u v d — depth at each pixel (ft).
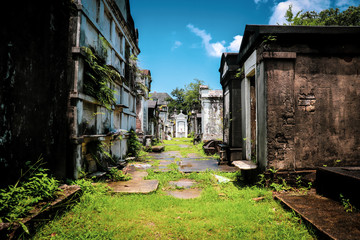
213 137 54.60
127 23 25.81
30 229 7.13
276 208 10.77
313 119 14.46
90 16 14.35
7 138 7.99
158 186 15.38
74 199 10.37
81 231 7.84
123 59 23.48
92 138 15.48
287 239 7.61
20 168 8.66
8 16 7.89
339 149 14.44
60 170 11.66
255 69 15.83
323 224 8.08
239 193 13.29
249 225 8.88
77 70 12.66
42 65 10.14
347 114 14.64
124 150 25.61
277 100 14.17
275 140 14.05
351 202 9.93
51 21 10.82
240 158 24.27
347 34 14.25
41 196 8.42
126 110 25.89
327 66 14.65
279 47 14.28
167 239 7.82
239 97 24.82
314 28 14.10
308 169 14.23
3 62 7.72
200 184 16.38
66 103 12.47
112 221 9.02
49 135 10.73
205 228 8.63
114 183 15.35
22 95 8.77
